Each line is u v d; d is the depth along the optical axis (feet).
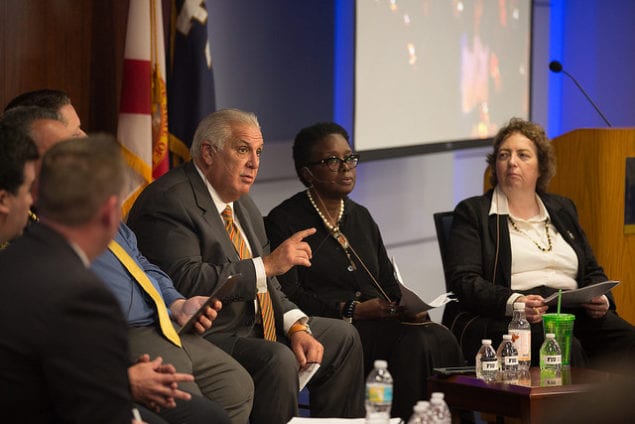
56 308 12.75
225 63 32.99
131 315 19.45
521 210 27.61
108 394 12.95
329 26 36.86
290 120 35.55
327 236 26.17
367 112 35.94
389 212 40.09
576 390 20.27
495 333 25.66
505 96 43.04
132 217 22.54
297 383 21.66
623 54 53.47
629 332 26.89
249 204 24.29
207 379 19.89
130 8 27.07
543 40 49.08
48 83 27.61
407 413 24.61
